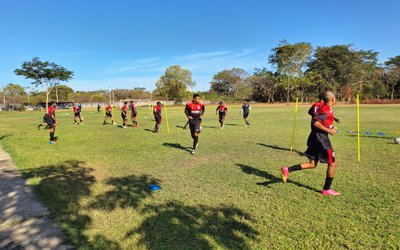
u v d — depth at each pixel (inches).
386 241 136.1
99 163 307.7
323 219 160.6
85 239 141.6
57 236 145.3
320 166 277.1
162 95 3267.7
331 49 2822.3
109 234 146.5
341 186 215.8
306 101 3053.6
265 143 420.5
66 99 3489.2
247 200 191.3
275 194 201.8
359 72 2785.4
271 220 160.7
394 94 2856.8
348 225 152.8
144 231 149.1
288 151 358.6
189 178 245.6
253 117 976.9
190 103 351.3
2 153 380.8
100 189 218.1
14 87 3479.3
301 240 138.9
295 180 233.3
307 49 2851.9
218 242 138.0
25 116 1498.5
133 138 506.6
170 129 652.1
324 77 2844.5
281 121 797.2
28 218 167.2
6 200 197.0
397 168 261.1
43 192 210.8
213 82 3804.1
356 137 450.6
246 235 144.7
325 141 199.2
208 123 767.7
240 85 3570.4
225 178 243.6
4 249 133.3
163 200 193.5
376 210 170.7
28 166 295.3
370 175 241.9
